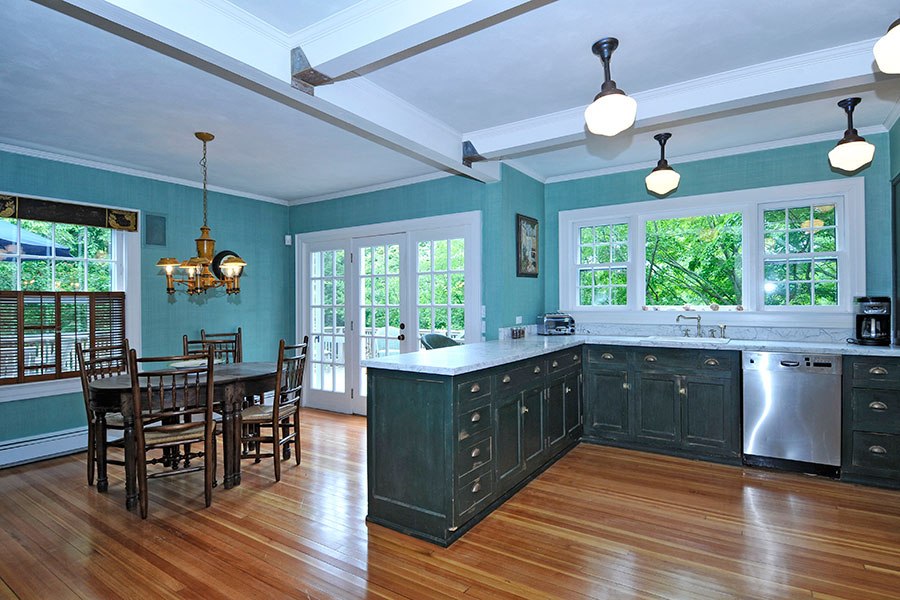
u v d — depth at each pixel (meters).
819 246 3.88
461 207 4.54
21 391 3.76
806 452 3.30
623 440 3.91
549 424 3.46
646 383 3.82
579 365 4.01
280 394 3.41
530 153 4.07
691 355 3.65
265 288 5.61
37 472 3.53
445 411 2.44
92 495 3.08
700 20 2.24
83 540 2.49
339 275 5.50
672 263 4.67
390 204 5.04
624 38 2.39
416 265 4.87
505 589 2.05
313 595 2.02
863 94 2.99
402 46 2.16
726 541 2.43
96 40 2.25
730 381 3.53
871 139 3.62
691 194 4.27
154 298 4.59
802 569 2.17
